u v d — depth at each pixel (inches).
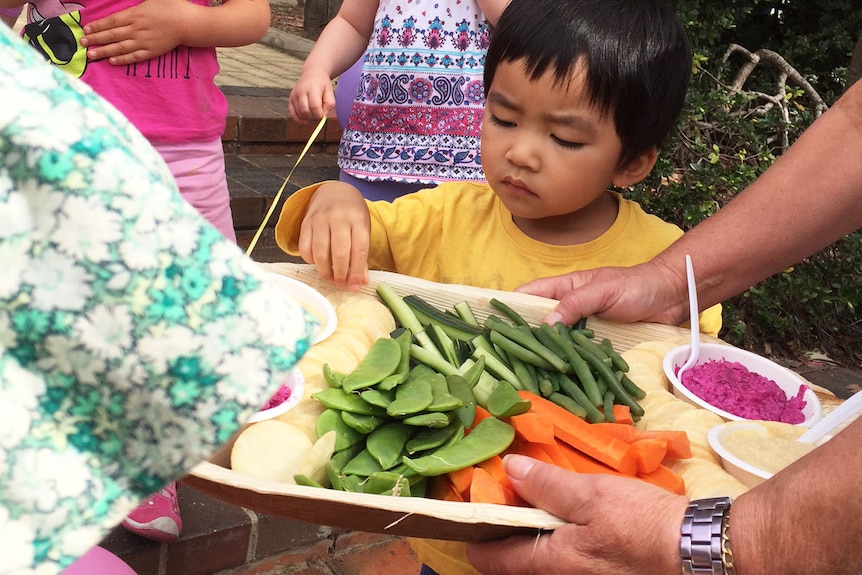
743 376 48.3
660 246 59.1
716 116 127.4
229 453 36.8
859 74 132.7
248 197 125.1
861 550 27.1
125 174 16.3
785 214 51.2
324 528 76.5
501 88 50.1
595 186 52.4
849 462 27.7
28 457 16.5
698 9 142.3
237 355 17.1
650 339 51.4
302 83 77.5
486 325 48.1
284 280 48.9
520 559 32.6
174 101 72.4
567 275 53.4
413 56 74.0
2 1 67.4
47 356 16.6
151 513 65.5
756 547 28.7
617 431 40.0
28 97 16.2
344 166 80.2
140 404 17.0
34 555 16.6
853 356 134.6
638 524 30.5
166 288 16.6
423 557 47.4
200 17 71.6
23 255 16.1
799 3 170.2
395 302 49.6
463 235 59.7
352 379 39.6
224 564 71.4
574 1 49.4
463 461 36.4
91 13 68.8
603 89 48.5
